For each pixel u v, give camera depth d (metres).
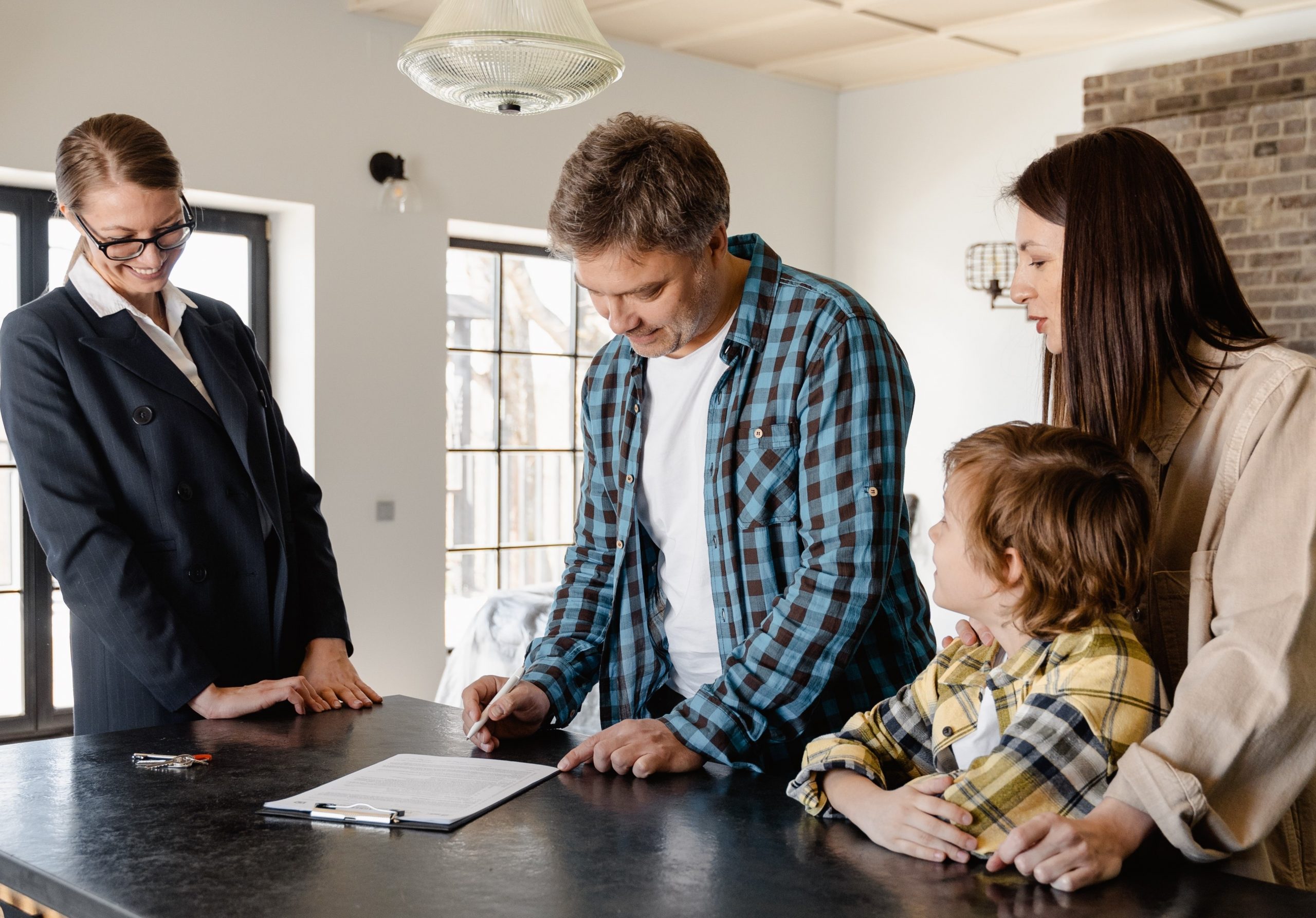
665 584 1.65
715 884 1.00
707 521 1.56
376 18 4.30
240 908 0.95
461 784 1.30
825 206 5.95
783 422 1.50
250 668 1.85
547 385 5.25
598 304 1.44
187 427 1.83
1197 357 1.17
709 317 1.50
